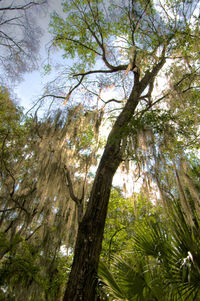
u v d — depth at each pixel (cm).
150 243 298
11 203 630
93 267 311
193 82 541
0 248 429
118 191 832
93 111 579
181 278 240
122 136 424
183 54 495
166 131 435
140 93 530
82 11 609
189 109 536
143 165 464
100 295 294
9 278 407
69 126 559
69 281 305
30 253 518
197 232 269
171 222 283
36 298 465
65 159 555
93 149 576
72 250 837
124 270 285
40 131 588
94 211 357
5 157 684
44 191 547
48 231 674
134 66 557
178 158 419
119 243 716
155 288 244
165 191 387
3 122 702
